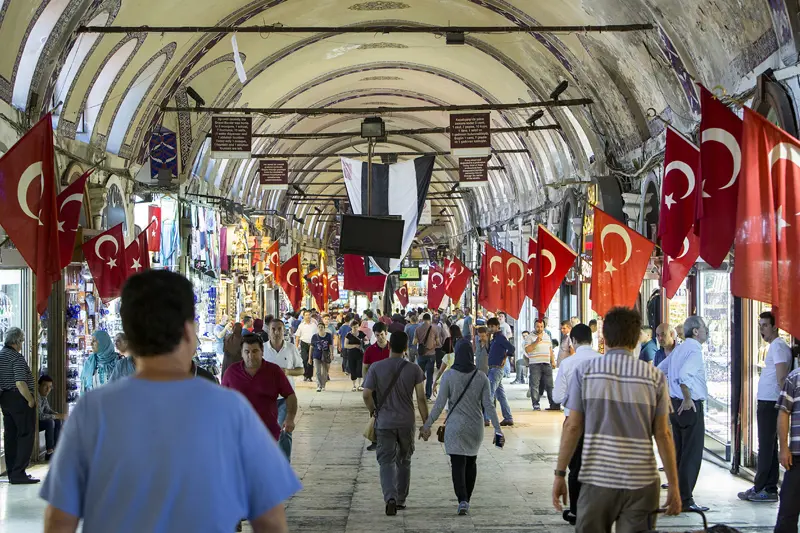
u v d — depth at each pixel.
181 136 19.83
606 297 10.71
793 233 6.46
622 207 15.77
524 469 10.64
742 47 10.31
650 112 14.51
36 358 11.55
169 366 2.49
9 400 9.91
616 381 4.80
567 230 20.78
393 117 33.19
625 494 4.71
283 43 20.92
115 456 2.31
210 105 20.47
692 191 9.27
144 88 16.05
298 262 27.00
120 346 9.17
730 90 10.97
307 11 18.86
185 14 15.53
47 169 8.47
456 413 8.27
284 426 7.87
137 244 12.69
